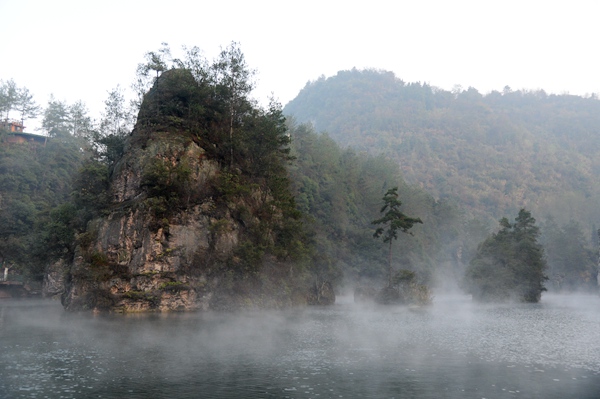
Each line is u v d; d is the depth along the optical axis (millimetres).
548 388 28500
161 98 88438
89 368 32719
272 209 92438
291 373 31562
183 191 78562
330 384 28891
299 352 39156
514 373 32094
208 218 80125
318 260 107625
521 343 45000
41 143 162125
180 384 28672
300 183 142625
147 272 73375
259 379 29922
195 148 83812
